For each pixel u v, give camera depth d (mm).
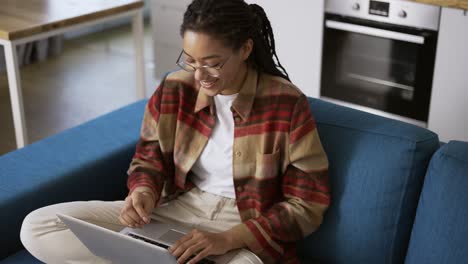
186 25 1584
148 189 1808
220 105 1761
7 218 1779
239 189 1755
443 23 2799
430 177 1590
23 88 4105
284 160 1721
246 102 1708
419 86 3018
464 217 1511
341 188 1719
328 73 3291
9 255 1834
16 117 2791
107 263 1768
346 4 3059
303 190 1712
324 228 1761
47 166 1929
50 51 4664
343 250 1741
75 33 5023
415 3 2848
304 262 1818
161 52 4129
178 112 1818
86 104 3902
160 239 1724
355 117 1784
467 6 2672
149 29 5270
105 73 4391
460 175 1526
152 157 1865
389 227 1674
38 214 1745
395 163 1653
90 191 1977
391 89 3135
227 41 1580
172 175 1905
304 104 1686
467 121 2904
